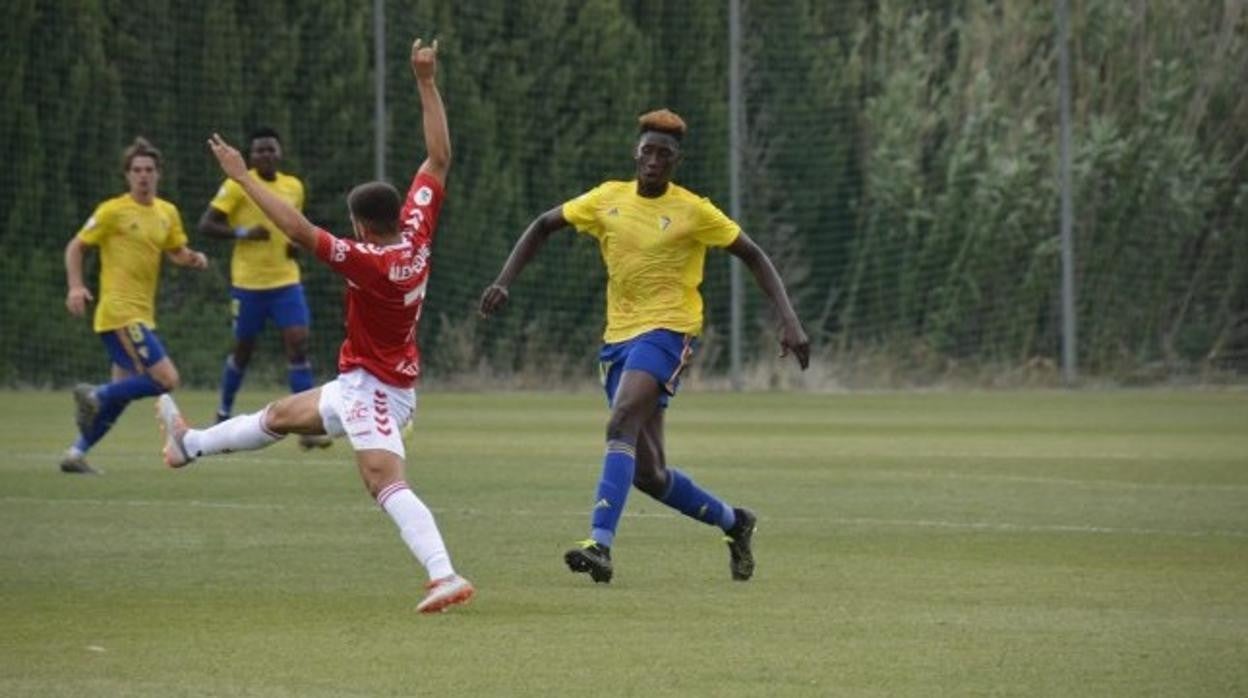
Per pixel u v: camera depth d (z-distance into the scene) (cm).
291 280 4956
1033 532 3148
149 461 4375
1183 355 8769
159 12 7700
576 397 7719
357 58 7938
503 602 2366
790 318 2661
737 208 8081
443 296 8206
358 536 3008
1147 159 8681
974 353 8600
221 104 7750
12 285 7550
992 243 8569
